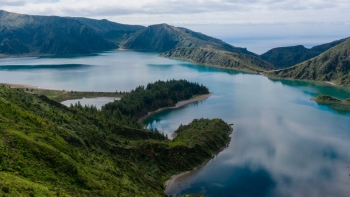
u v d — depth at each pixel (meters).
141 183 139.25
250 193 156.75
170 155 183.00
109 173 126.81
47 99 195.62
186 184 165.12
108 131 193.25
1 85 172.62
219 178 171.88
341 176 174.25
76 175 105.50
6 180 80.56
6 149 97.69
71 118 177.00
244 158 198.12
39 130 124.31
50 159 105.00
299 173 177.88
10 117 124.69
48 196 82.81
